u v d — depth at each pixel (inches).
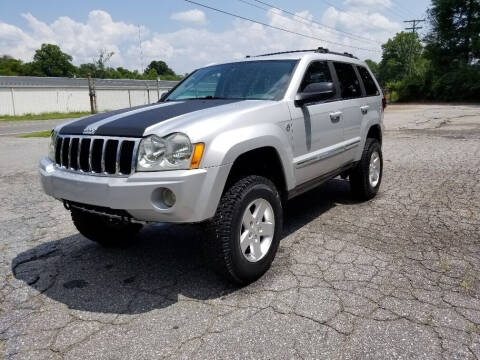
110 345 104.8
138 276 144.0
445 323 108.4
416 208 207.3
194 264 152.3
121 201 115.0
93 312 121.2
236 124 126.9
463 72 1640.0
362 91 213.9
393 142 450.6
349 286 129.7
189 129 115.4
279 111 145.2
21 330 113.0
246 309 118.7
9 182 306.3
